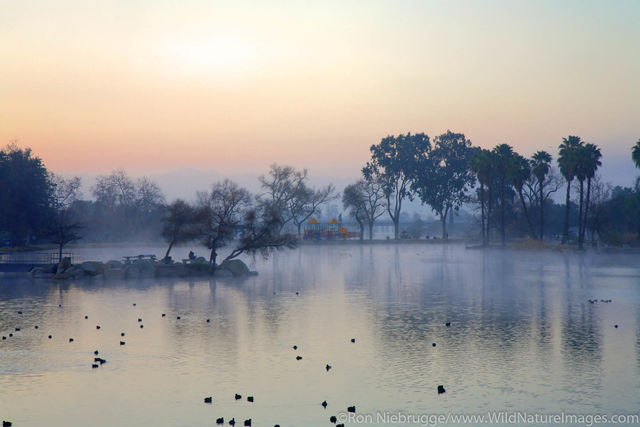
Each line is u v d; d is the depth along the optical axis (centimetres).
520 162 11250
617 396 1948
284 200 14212
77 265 5897
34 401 1917
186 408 1855
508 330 3017
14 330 3027
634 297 4256
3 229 10788
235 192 6431
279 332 2972
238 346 2659
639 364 2328
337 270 6838
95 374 2222
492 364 2347
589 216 11962
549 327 3095
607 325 3147
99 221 14212
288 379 2159
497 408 1845
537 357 2448
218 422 1734
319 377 2183
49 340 2786
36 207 10869
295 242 6569
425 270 6725
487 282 5356
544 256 9219
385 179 15625
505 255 9562
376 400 1928
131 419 1761
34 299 4188
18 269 6481
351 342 2739
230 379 2158
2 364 2359
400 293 4569
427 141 15625
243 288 4934
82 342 2744
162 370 2272
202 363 2372
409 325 3161
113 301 4091
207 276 6059
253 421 1748
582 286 4981
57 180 14675
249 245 6275
